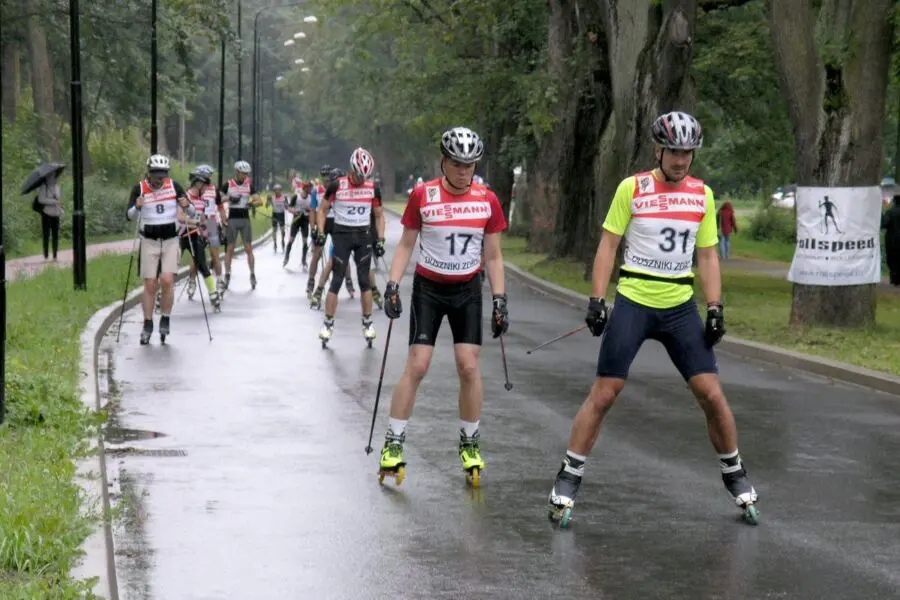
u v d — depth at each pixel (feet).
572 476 29.81
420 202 33.12
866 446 39.91
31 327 60.80
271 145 477.77
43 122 185.06
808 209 72.59
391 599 24.02
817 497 32.81
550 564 26.40
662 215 29.32
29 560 23.31
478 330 33.81
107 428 40.86
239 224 99.25
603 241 29.91
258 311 81.56
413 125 160.04
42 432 36.58
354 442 39.27
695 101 100.48
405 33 158.81
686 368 30.04
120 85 221.66
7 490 28.09
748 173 161.48
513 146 162.61
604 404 29.58
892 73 105.60
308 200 126.72
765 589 24.81
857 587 24.98
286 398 47.37
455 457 37.40
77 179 85.66
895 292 119.14
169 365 55.83
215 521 29.63
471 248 33.32
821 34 72.23
